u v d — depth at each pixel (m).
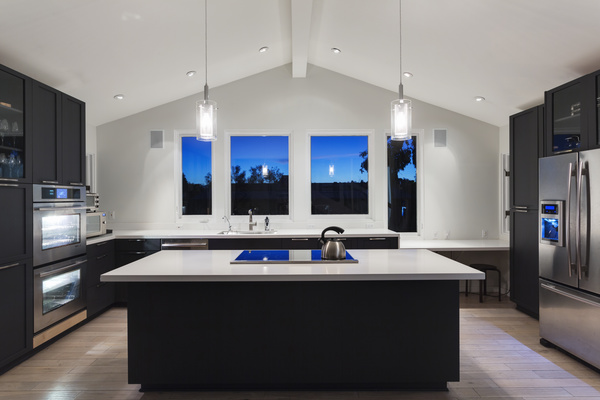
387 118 5.27
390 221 5.39
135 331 2.57
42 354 3.21
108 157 5.23
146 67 4.05
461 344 3.41
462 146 5.26
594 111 2.90
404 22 3.47
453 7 3.04
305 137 5.26
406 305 2.57
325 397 2.52
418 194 5.35
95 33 3.17
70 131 3.72
